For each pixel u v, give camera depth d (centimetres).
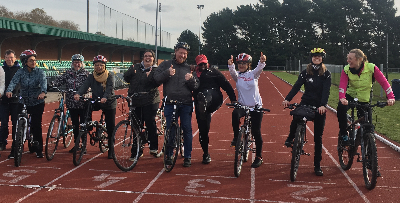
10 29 2089
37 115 617
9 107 669
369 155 471
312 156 646
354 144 526
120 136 544
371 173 455
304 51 7388
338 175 530
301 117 498
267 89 2341
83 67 644
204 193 450
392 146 700
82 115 638
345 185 483
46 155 595
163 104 559
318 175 527
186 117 573
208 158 596
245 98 567
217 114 1233
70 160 608
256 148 580
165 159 541
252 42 7719
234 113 555
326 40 7231
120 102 1474
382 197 436
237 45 8069
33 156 634
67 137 698
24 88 611
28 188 462
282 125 1000
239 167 525
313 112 500
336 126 970
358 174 534
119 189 462
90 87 632
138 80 593
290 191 459
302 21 7638
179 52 557
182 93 560
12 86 600
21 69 614
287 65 5175
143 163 593
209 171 550
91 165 578
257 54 7475
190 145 577
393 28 7231
